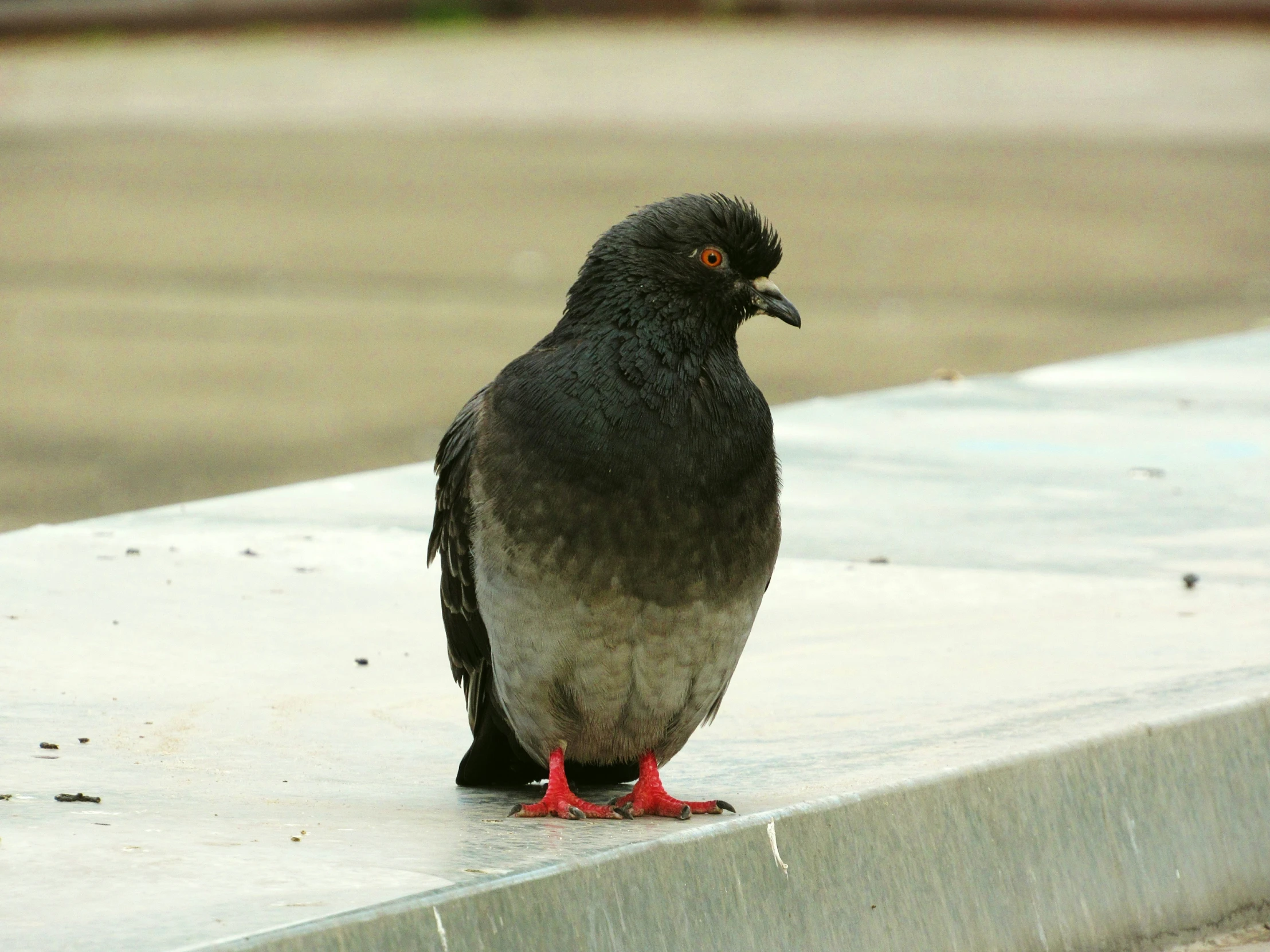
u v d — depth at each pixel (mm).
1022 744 7516
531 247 38844
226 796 7121
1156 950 7496
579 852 6320
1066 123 60906
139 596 10234
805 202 44812
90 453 22312
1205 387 17109
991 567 10984
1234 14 83062
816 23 86688
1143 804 7625
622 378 7078
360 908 5664
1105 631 9570
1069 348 28609
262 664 9070
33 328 30703
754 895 6547
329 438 23172
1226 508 12461
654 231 7230
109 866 6129
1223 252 38375
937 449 14445
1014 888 7160
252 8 85938
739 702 8531
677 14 88875
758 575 7285
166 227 41656
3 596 10148
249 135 58500
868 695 8555
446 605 7762
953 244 39281
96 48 80312
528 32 84750
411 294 33938
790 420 15664
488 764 7625
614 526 6961
